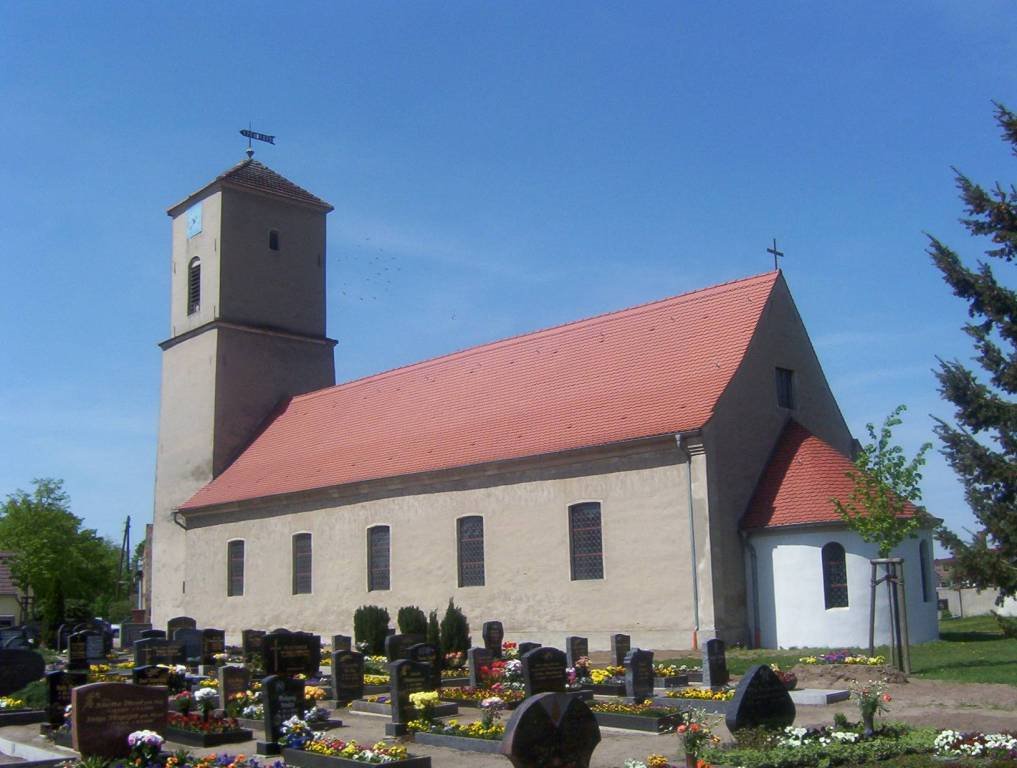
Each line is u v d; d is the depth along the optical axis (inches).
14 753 738.2
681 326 1434.5
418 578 1488.7
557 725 521.3
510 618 1359.5
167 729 746.8
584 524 1309.1
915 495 1059.9
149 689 623.2
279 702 706.8
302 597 1675.7
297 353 2089.1
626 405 1343.5
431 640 1176.2
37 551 2395.4
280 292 2081.7
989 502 845.8
